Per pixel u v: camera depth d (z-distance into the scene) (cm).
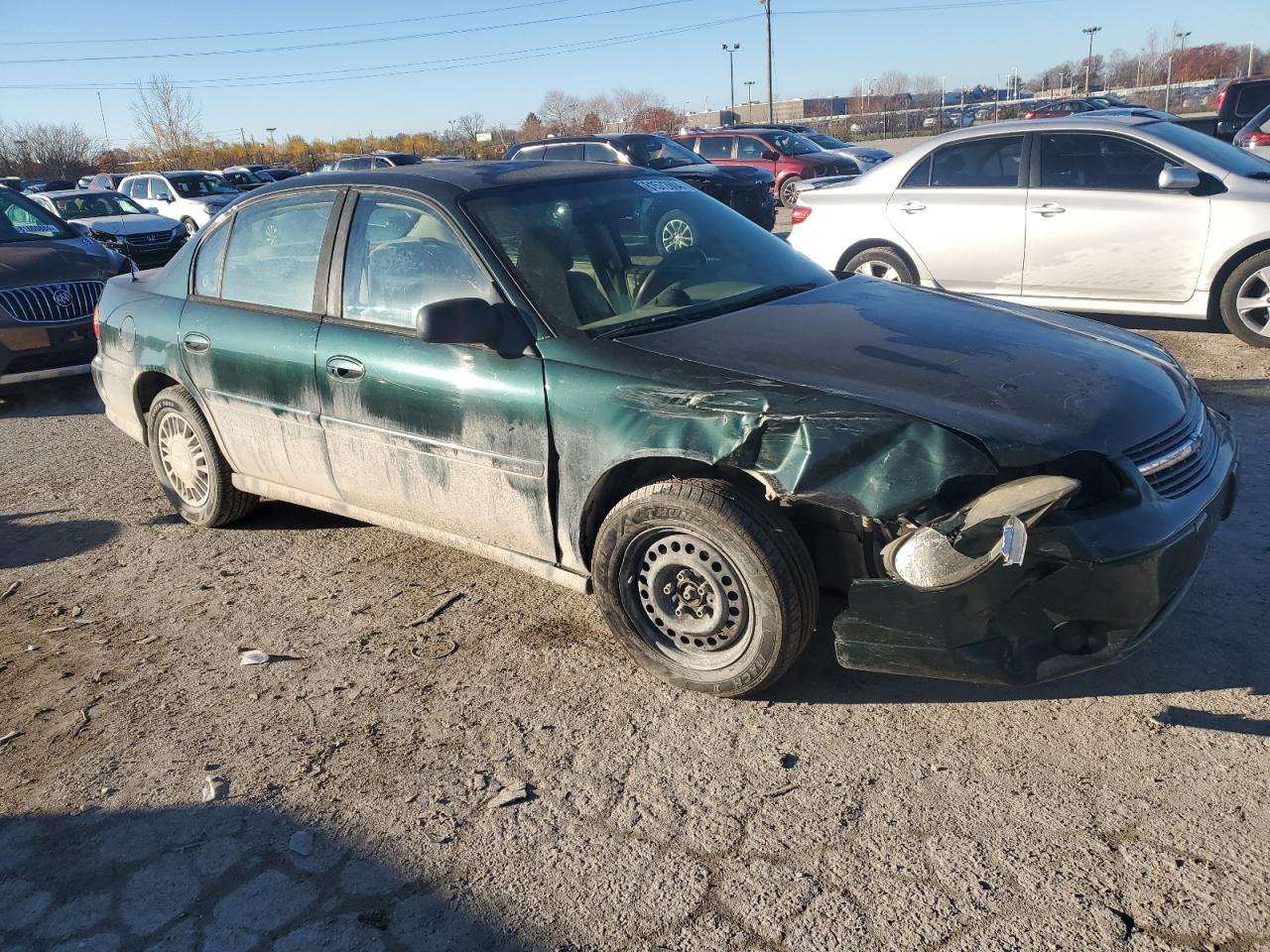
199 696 344
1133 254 699
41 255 821
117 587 438
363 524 493
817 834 258
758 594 297
